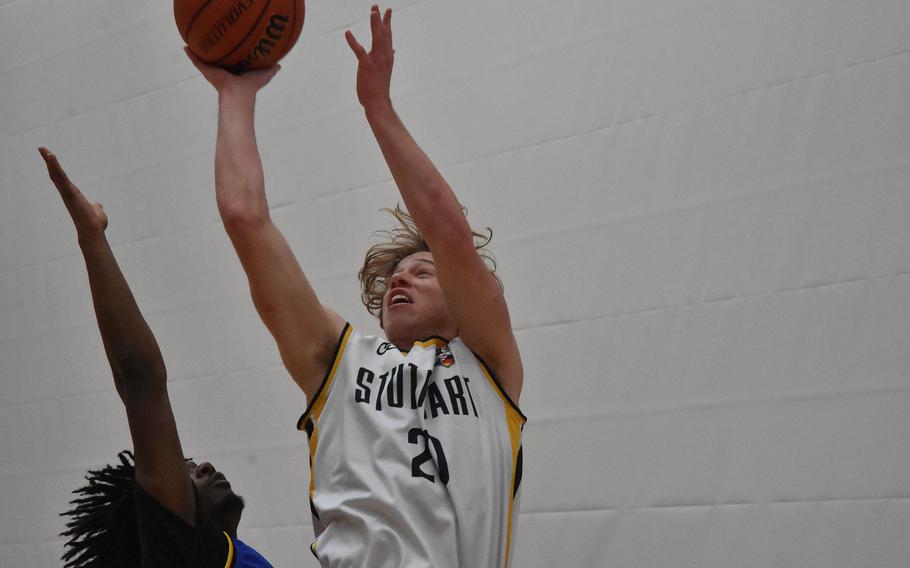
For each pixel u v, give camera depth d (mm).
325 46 4312
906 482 3053
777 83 3498
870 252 3260
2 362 4660
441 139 3998
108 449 4383
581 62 3820
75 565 2170
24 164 4844
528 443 3561
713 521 3242
